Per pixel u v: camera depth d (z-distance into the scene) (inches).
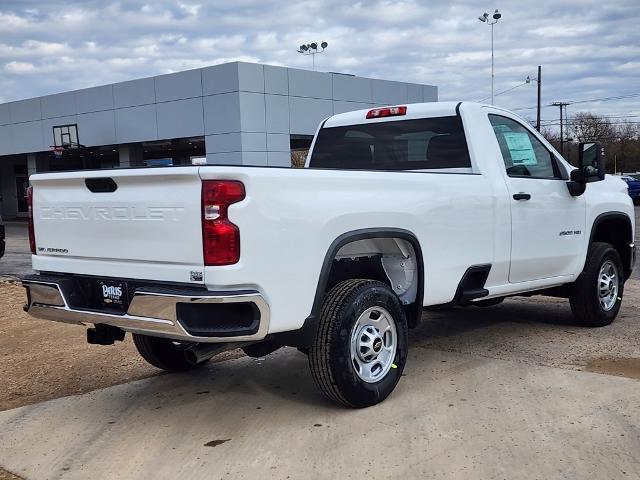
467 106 231.0
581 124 3191.4
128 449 165.0
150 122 1043.9
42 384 223.6
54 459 161.2
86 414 191.0
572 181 257.8
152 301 157.6
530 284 245.4
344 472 147.4
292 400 195.9
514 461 150.0
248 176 154.3
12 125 1284.4
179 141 1091.3
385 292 185.5
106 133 1113.4
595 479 141.2
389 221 186.9
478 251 217.5
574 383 202.4
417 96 1190.9
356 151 260.5
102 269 175.2
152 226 162.4
